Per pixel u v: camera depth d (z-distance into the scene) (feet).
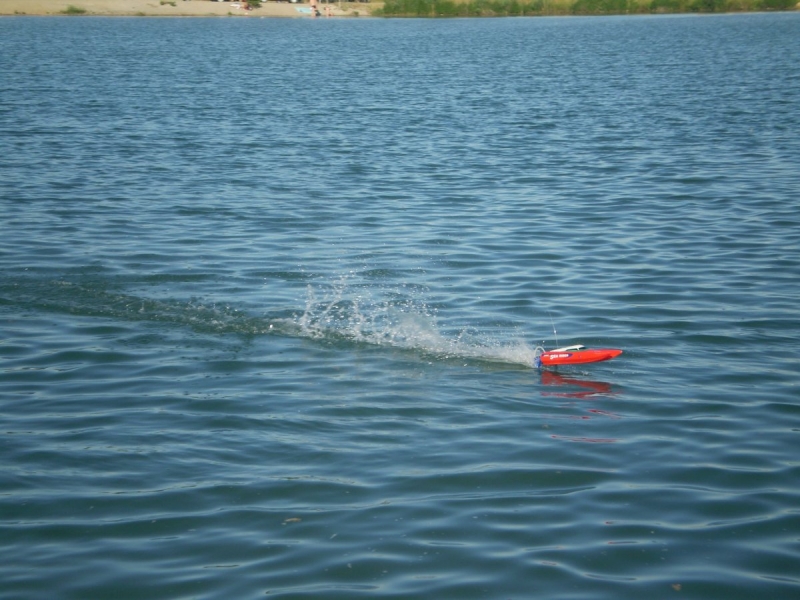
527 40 267.18
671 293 46.42
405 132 99.60
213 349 39.40
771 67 172.76
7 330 41.19
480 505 27.04
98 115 108.58
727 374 36.73
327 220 61.36
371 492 27.81
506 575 23.72
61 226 58.65
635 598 22.88
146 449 30.55
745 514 26.61
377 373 37.01
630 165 79.92
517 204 65.98
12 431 31.81
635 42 250.16
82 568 24.07
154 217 61.46
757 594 23.04
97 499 27.40
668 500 27.37
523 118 110.22
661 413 33.37
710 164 79.56
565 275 49.44
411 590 23.12
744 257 52.37
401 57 211.61
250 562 24.30
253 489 27.99
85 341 40.09
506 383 36.14
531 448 30.68
